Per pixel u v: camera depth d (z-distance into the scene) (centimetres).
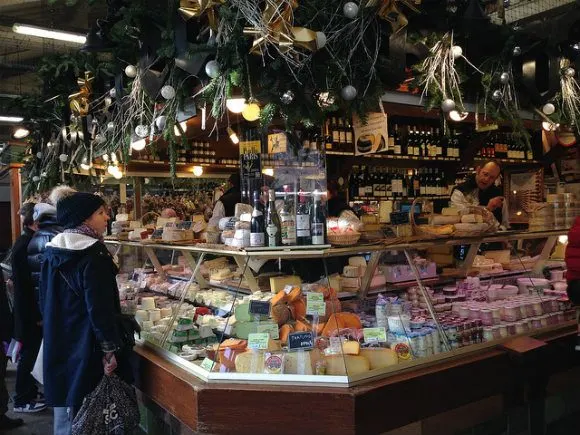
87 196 286
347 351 241
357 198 545
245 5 220
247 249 260
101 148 434
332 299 270
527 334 300
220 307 308
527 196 612
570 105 341
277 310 260
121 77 352
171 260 402
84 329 274
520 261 373
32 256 404
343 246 265
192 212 674
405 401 232
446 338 268
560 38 325
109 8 305
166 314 344
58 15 773
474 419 277
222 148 666
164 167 654
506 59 312
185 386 247
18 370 418
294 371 237
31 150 710
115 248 479
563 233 371
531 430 307
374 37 256
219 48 229
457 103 295
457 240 313
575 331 314
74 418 274
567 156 581
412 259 311
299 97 240
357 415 216
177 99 275
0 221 1688
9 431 380
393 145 500
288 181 273
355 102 259
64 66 454
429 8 278
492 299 325
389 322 267
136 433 345
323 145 272
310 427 221
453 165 575
